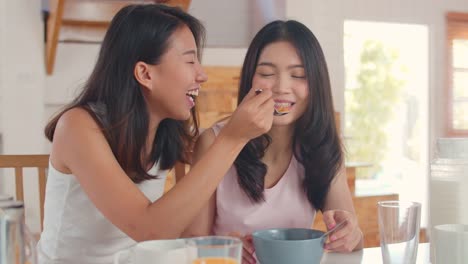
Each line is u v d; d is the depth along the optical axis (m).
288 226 1.43
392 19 4.72
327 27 4.49
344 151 1.57
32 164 1.59
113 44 1.17
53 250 1.26
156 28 1.14
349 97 5.09
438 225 0.98
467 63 5.00
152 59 1.14
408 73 5.06
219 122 1.53
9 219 0.73
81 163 1.10
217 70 3.78
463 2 4.96
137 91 1.17
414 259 0.97
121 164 1.18
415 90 5.04
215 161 1.01
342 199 1.47
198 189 0.99
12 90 3.57
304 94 1.36
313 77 1.36
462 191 1.00
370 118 5.16
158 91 1.17
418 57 4.98
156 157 1.32
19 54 3.58
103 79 1.18
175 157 1.35
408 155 5.12
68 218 1.23
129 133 1.17
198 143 1.48
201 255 0.73
